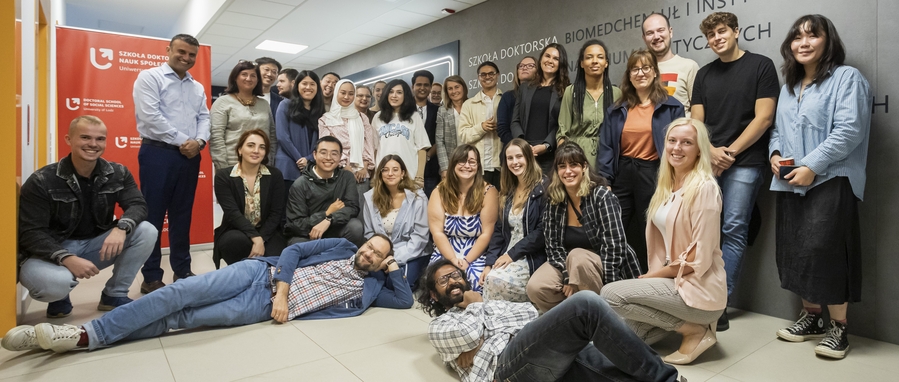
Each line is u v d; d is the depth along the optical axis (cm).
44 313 281
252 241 329
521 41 442
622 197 306
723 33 277
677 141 207
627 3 356
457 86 445
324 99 457
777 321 282
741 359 222
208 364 208
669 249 213
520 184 300
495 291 269
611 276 241
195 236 519
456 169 311
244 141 335
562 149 256
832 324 236
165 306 232
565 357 148
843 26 259
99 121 266
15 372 197
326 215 349
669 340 243
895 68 243
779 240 255
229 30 624
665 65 315
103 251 260
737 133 275
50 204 255
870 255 254
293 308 270
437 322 184
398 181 350
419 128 440
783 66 253
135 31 809
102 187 274
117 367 203
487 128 398
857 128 222
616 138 307
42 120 413
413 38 600
